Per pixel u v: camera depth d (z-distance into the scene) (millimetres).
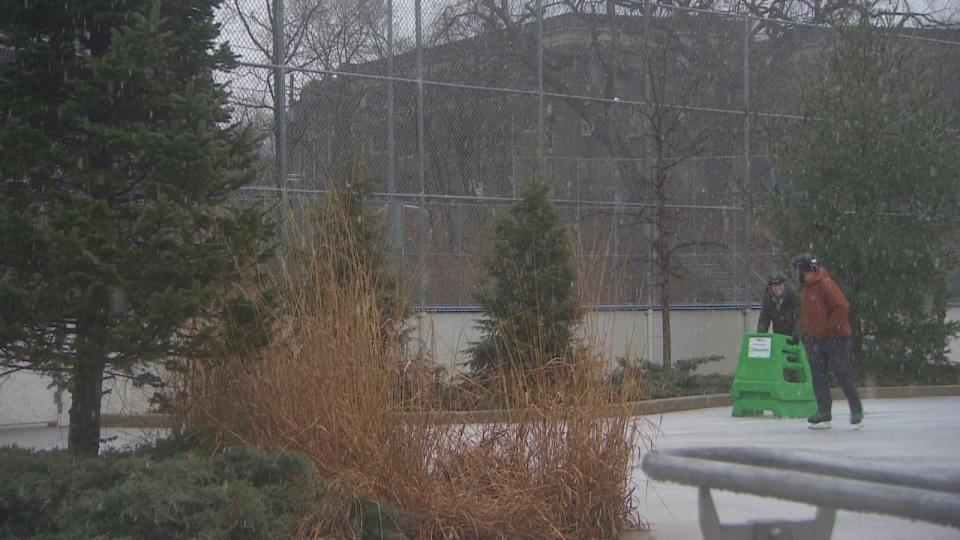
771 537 3082
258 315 7141
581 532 6824
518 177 17422
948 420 13727
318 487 6418
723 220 19828
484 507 6680
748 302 19969
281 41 15523
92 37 7293
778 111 20531
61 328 6977
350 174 12211
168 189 6867
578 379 7117
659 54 19203
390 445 6680
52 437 11570
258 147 7711
